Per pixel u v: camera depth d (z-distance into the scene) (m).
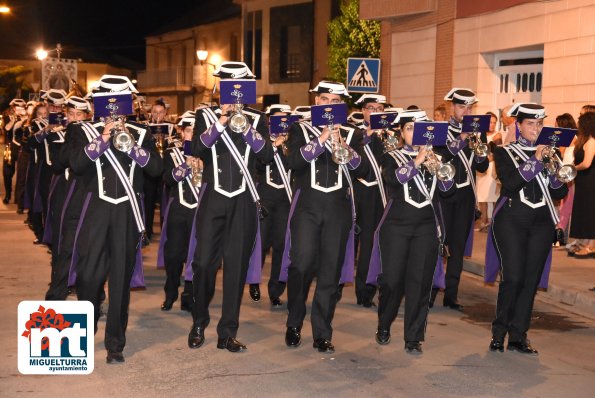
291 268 7.91
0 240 14.85
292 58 38.22
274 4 38.91
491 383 7.02
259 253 7.99
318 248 7.86
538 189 7.88
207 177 7.74
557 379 7.22
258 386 6.77
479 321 9.40
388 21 21.62
